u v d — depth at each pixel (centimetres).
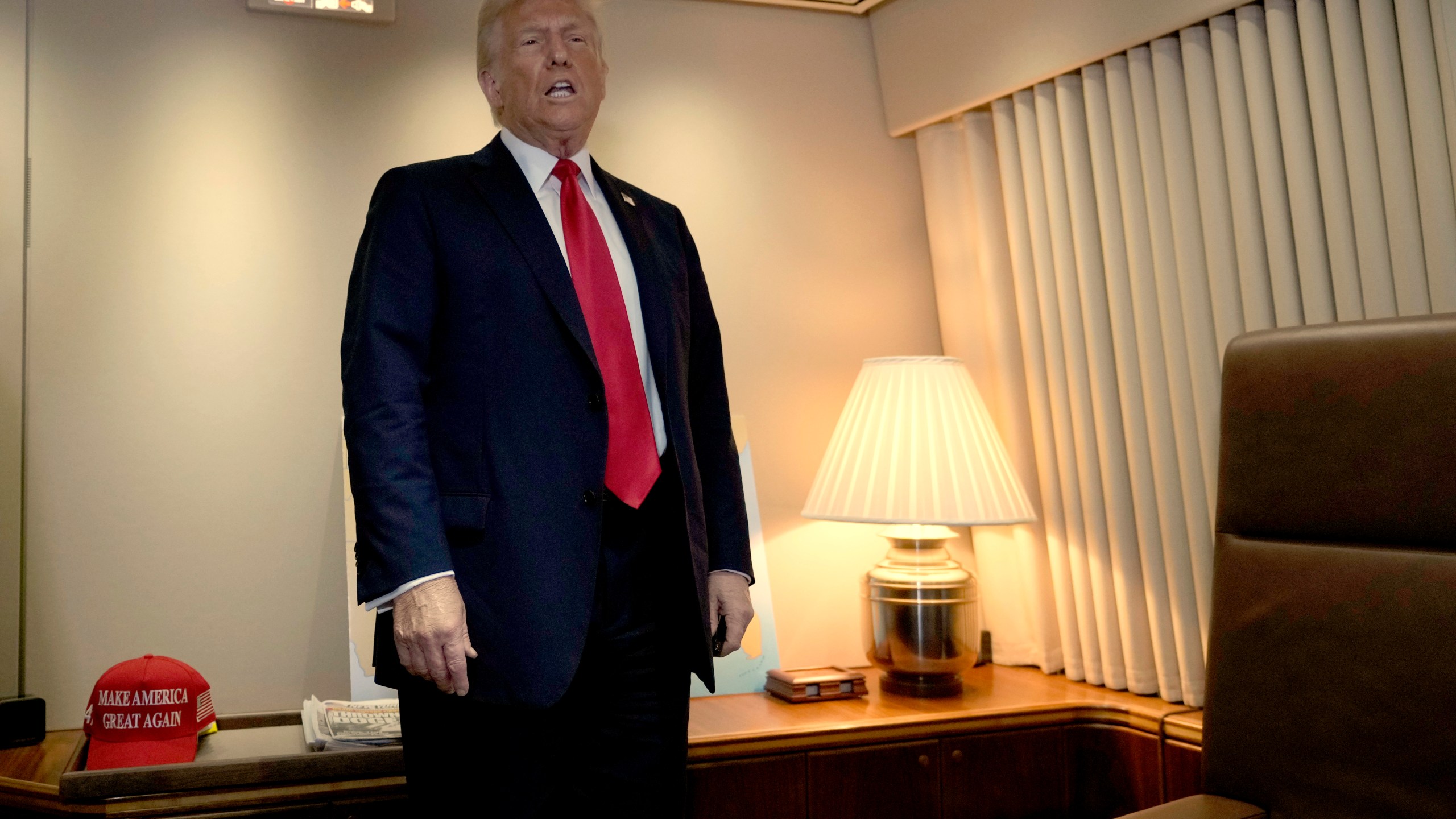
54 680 226
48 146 233
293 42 252
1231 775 163
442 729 141
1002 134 280
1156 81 240
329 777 187
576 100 159
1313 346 164
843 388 296
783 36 298
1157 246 242
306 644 243
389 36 260
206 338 241
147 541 234
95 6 238
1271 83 221
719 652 166
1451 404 147
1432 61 195
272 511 243
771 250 292
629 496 148
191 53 245
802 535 286
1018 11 261
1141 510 247
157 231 239
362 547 133
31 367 229
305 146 251
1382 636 149
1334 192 209
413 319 140
